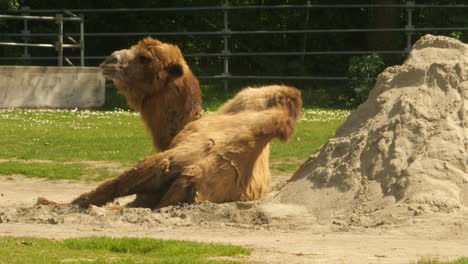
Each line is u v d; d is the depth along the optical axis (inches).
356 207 1296.8
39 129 2726.4
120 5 3944.4
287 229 1238.3
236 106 1421.0
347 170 1346.0
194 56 3678.6
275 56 3976.4
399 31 3700.8
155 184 1347.2
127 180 1348.4
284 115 1397.6
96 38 4001.0
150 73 1469.0
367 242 1122.7
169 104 1470.2
